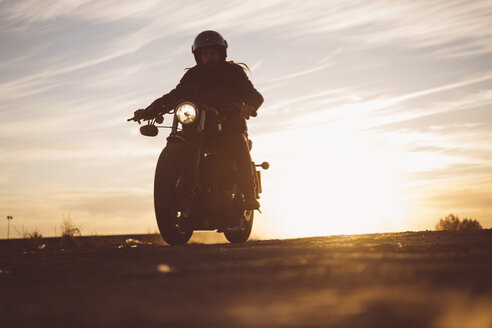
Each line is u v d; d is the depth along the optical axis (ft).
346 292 6.79
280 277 8.30
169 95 26.76
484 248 12.78
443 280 7.57
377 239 17.19
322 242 17.19
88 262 13.73
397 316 5.21
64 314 5.90
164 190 23.48
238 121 25.53
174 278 9.05
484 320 4.89
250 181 25.82
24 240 27.99
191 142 24.35
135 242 26.53
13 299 7.63
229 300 6.47
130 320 5.37
